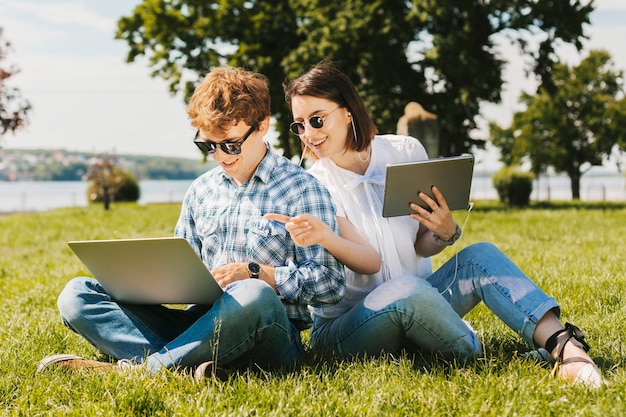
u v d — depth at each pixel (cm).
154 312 320
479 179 6456
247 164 314
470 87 2162
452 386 271
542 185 7219
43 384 289
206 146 307
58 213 2291
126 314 307
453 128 2139
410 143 357
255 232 312
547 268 597
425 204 319
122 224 1647
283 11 2383
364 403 259
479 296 313
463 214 1727
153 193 6581
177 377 279
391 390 268
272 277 304
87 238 1336
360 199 341
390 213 320
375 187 345
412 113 1578
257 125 308
